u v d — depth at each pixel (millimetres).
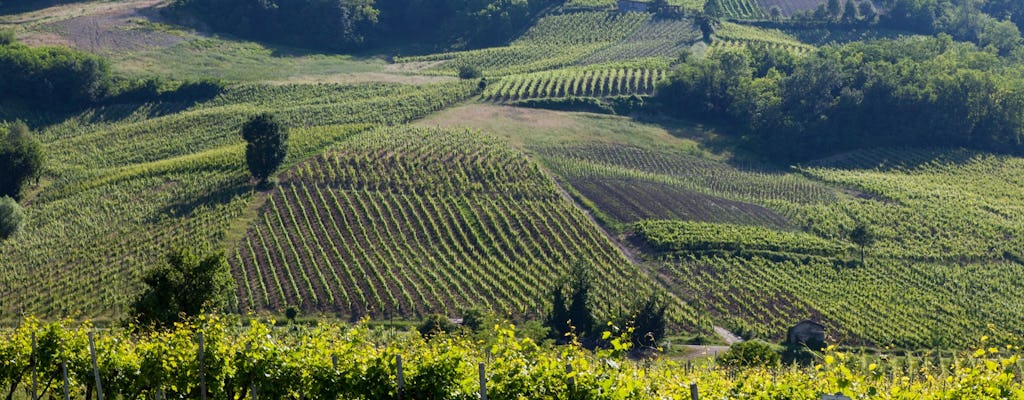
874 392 21047
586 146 127375
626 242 93250
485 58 180750
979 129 136500
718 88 144125
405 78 162375
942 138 135250
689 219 99625
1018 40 190250
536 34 195375
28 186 106688
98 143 126438
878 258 91125
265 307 74750
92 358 26766
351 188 101875
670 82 145875
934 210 105375
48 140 133625
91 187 104688
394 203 98000
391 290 78062
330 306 75312
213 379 27391
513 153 117250
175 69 160750
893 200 110312
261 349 26844
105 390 29062
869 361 64250
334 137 118375
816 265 88438
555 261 87312
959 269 89312
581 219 97625
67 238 88625
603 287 81688
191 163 108312
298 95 150125
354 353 25859
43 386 30516
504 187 104875
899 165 128125
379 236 89375
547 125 134500
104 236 89062
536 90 149000
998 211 107562
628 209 101625
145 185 103250
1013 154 133375
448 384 24000
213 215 93188
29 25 172250
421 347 26078
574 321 70062
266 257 83812
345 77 162000
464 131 126250
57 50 149375
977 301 82312
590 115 141250
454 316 73938
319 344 26188
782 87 142625
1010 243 96438
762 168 125812
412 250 87125
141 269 81312
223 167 107375
